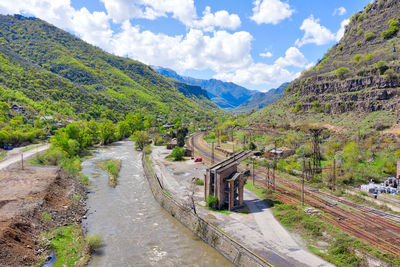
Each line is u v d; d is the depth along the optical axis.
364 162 71.38
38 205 42.38
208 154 106.25
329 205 45.78
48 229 38.19
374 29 166.12
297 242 33.12
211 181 46.56
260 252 30.64
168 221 44.47
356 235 34.41
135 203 53.19
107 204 52.34
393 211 41.97
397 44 135.12
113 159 99.94
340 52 179.50
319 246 32.03
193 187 55.66
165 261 32.19
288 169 71.94
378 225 37.34
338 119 112.12
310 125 114.88
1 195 46.22
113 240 37.41
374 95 107.19
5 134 102.88
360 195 50.31
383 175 62.16
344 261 28.16
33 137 117.75
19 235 32.69
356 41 175.12
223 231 36.16
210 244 35.81
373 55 132.50
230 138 137.62
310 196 50.94
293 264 27.94
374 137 82.62
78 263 30.98
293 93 171.00
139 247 35.50
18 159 81.56
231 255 31.89
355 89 120.31
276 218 40.88
